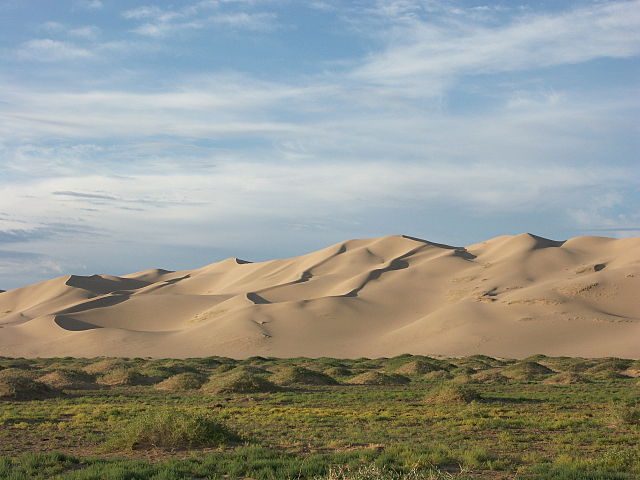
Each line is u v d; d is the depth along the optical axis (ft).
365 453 63.46
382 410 110.93
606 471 57.47
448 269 546.67
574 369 247.09
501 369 216.54
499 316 411.54
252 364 270.05
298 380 171.42
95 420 97.66
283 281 643.86
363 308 462.60
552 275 501.56
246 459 62.64
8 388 132.05
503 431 86.02
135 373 175.94
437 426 90.99
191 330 433.89
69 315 491.31
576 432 85.97
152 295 557.33
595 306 419.74
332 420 97.04
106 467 58.13
